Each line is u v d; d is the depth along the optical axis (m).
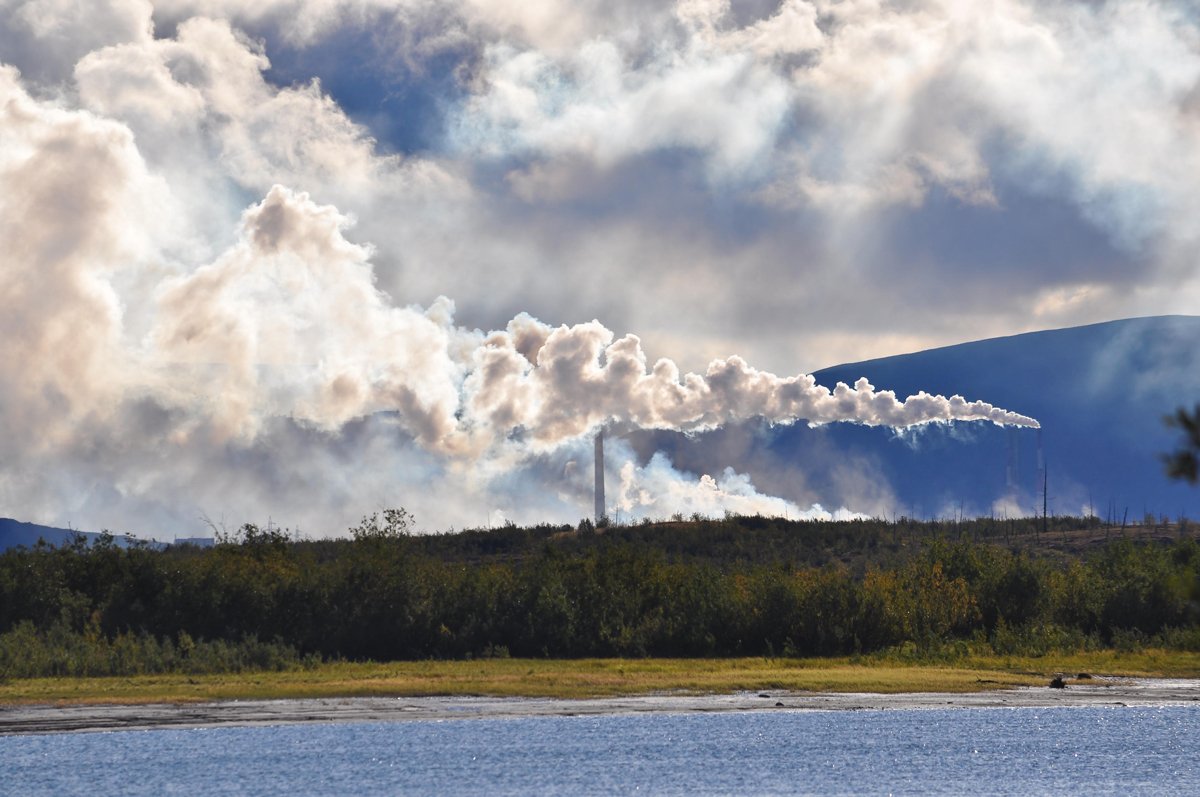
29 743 72.62
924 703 92.31
